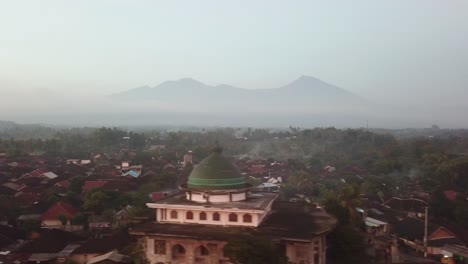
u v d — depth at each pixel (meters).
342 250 52.31
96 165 169.00
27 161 170.25
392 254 60.34
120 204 89.69
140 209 71.38
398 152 182.88
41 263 59.78
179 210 48.62
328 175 155.38
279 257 39.91
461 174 127.69
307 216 51.59
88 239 68.88
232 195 50.12
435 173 134.38
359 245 52.94
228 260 44.19
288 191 120.94
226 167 50.53
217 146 52.62
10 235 70.62
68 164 163.88
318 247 46.06
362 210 79.12
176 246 47.00
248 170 162.12
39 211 88.19
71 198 95.56
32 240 67.75
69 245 66.31
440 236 71.25
